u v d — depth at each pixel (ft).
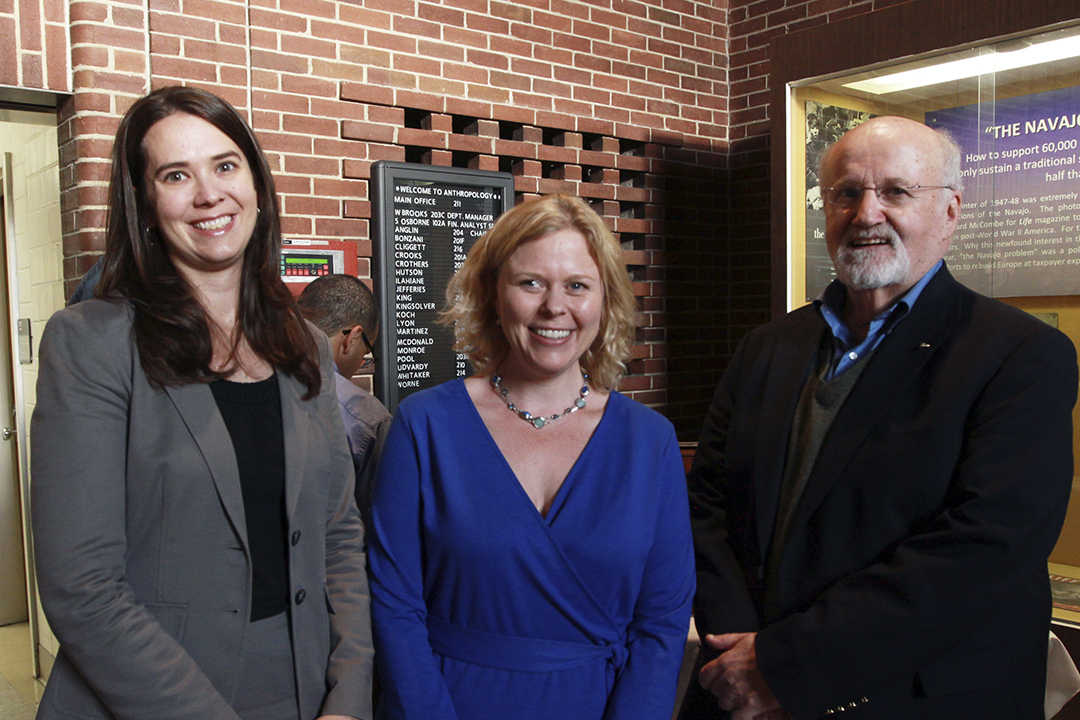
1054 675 5.24
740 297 14.46
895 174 4.62
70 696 3.59
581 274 4.03
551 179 12.20
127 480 3.61
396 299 10.51
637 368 13.44
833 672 4.05
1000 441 4.04
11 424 12.65
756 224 14.15
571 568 3.96
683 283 13.96
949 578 3.91
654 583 4.26
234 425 3.91
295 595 3.96
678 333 13.92
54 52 8.38
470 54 11.23
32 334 10.73
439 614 4.14
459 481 4.04
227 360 3.95
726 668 4.43
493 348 4.45
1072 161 7.47
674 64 13.61
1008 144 7.88
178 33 9.00
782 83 9.37
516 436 4.22
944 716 4.09
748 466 5.06
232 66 9.37
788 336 5.35
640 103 13.19
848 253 4.75
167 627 3.61
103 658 3.38
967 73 8.06
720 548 5.05
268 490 3.94
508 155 11.69
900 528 4.28
